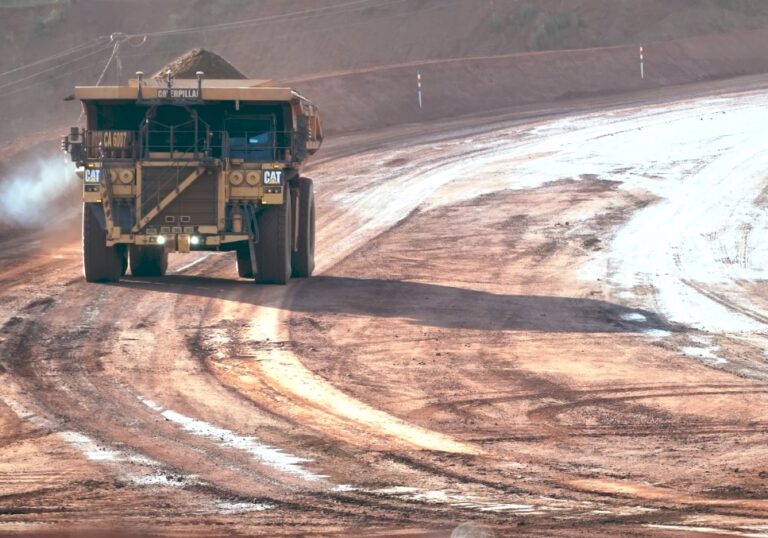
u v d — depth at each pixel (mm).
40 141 149375
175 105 81438
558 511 34125
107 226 81438
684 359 63812
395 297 80500
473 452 43531
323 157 155000
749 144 155250
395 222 116562
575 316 76188
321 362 60625
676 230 111875
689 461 42406
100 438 44938
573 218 117000
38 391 52906
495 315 75312
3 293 78625
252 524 32281
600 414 50719
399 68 198125
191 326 68812
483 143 162750
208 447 43719
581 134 167125
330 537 30344
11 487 37438
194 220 81500
